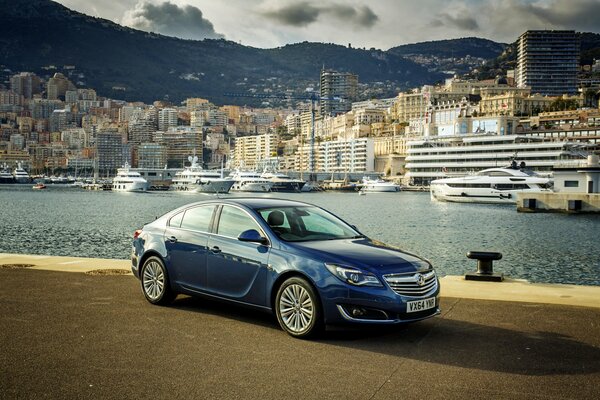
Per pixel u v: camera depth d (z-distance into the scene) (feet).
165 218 33.53
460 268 109.81
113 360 22.77
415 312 25.34
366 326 25.11
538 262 118.11
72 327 27.76
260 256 27.73
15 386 19.90
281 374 21.29
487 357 23.52
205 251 30.14
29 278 41.50
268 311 27.48
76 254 130.82
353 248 27.12
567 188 268.82
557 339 26.23
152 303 32.96
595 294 36.58
